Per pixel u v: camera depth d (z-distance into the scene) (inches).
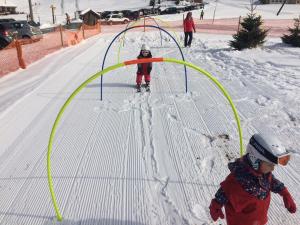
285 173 182.4
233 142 218.5
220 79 370.9
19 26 894.4
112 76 406.0
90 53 615.8
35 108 304.8
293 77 366.3
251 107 277.6
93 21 1633.9
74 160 205.8
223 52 545.0
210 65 451.2
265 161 96.5
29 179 188.2
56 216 155.9
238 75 384.5
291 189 168.4
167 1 2723.9
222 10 2055.9
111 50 650.8
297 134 225.5
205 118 259.3
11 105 314.0
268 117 255.8
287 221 146.1
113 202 163.2
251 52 541.3
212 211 110.6
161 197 165.0
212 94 316.2
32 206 164.6
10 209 163.3
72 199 167.8
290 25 1176.8
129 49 661.3
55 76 423.8
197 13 1891.0
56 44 752.3
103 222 150.1
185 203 159.3
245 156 104.2
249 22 573.3
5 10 2819.9
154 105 294.5
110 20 1651.1
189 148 213.2
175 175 183.3
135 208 158.1
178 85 353.1
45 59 564.1
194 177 180.5
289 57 481.1
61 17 2544.3
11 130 258.5
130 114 276.7
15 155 217.6
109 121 263.7
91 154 212.2
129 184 177.3
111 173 188.9
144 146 219.1
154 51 627.5
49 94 344.8
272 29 1034.1
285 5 2418.8
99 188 175.5
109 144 224.4
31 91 356.8
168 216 151.2
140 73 331.3
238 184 103.7
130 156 206.8
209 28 1124.5
